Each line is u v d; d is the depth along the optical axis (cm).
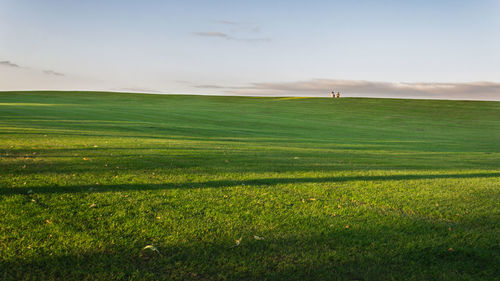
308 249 468
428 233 533
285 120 4206
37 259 412
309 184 834
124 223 529
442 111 5412
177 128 2636
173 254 439
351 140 2552
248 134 2631
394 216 608
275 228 536
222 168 1004
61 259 416
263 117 4438
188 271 402
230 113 4738
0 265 394
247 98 7425
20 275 377
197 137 2106
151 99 6725
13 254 417
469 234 532
